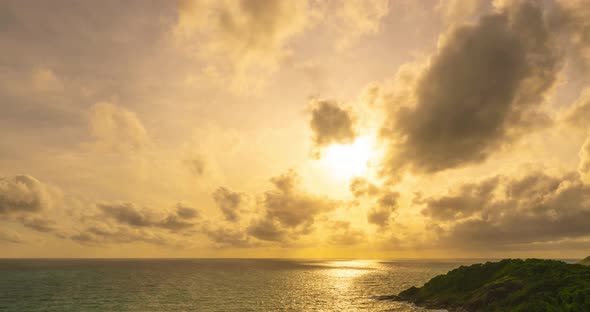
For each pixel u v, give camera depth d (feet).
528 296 238.48
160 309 310.65
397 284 551.18
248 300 365.20
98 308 315.99
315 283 567.59
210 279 645.51
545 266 284.20
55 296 394.11
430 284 353.31
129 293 423.23
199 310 305.73
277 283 565.53
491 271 323.16
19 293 420.36
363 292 438.81
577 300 205.98
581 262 464.65
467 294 293.64
